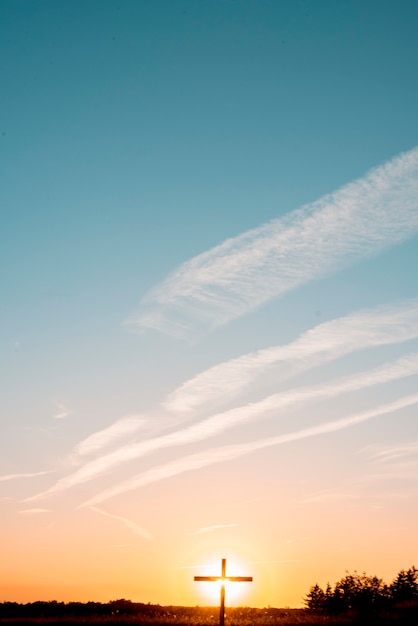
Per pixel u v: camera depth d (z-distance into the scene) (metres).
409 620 45.91
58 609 64.56
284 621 48.09
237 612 59.62
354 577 59.53
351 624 46.09
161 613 61.31
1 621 50.56
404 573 59.03
